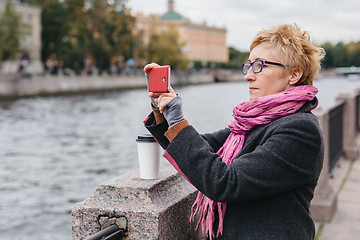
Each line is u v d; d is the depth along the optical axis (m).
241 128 1.56
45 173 14.60
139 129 26.69
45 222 9.65
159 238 1.65
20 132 24.67
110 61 73.50
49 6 66.62
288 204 1.46
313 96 1.51
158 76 1.54
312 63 1.53
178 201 1.78
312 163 1.44
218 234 1.54
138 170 1.99
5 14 47.22
